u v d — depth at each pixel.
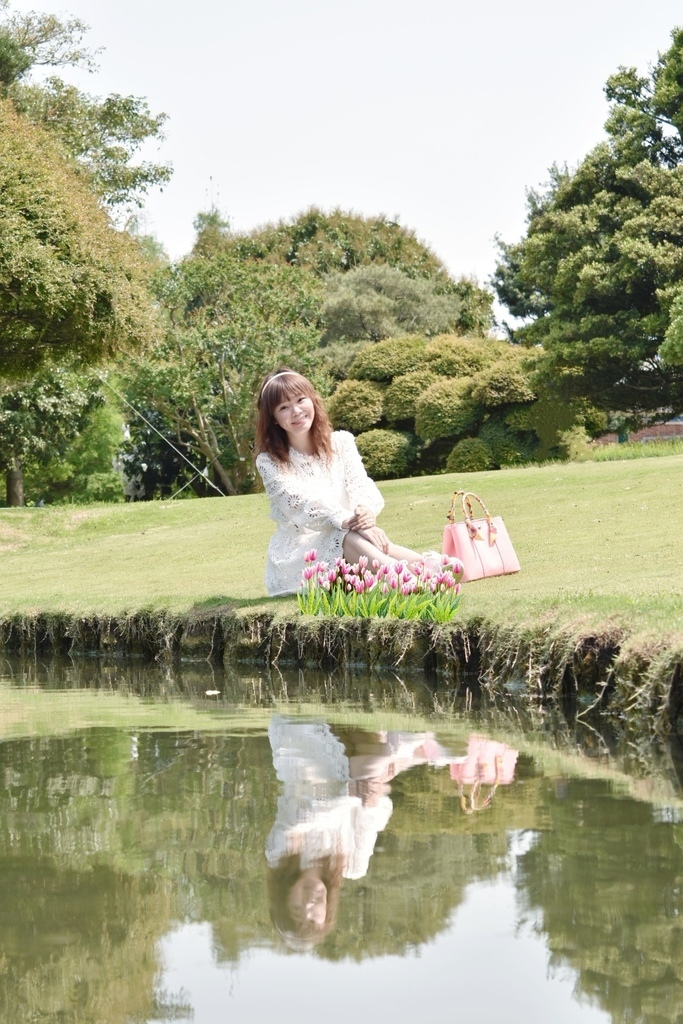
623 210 22.41
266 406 5.91
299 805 2.22
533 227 24.41
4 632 7.55
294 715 3.78
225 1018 1.22
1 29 20.78
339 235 36.81
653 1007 1.23
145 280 16.03
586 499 10.37
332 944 1.43
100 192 21.78
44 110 21.39
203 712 3.92
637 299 22.77
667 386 23.31
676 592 4.44
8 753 2.97
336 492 6.04
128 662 6.48
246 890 1.65
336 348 29.39
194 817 2.12
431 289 33.22
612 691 3.77
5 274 13.57
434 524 10.45
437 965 1.36
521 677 4.34
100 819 2.12
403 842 1.91
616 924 1.48
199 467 28.53
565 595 4.78
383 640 5.27
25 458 26.88
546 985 1.29
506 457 24.08
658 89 22.81
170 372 25.30
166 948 1.43
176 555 11.14
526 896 1.59
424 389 25.61
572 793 2.32
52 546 13.55
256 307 26.61
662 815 2.09
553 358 22.67
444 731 3.33
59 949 1.44
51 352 16.23
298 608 5.87
